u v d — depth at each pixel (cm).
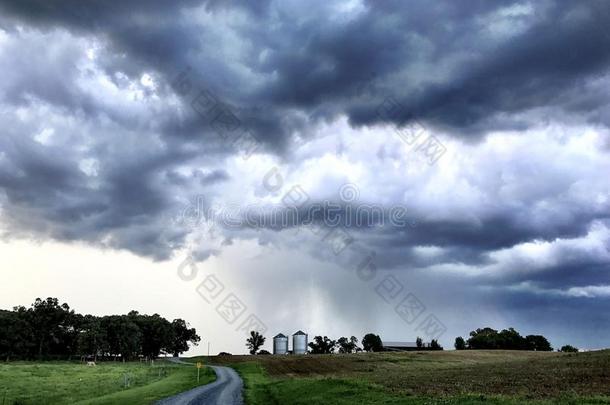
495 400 2817
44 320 17150
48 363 14150
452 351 15662
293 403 3728
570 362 7219
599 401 2978
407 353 14625
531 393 3662
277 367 10312
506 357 13238
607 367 6038
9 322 16025
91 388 5578
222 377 7750
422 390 3869
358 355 13725
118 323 17325
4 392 5056
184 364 13738
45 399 4516
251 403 4081
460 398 2939
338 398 3472
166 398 4400
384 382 4881
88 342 16062
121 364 14075
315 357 13362
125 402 4025
